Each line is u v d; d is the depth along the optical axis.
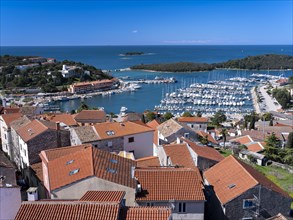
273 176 57.28
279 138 93.31
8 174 37.50
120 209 26.02
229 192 36.91
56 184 34.38
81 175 34.12
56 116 88.94
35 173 48.00
